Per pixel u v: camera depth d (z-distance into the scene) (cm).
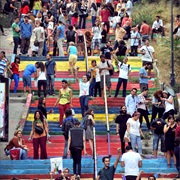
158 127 4772
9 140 5194
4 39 7300
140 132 4766
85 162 4703
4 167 4656
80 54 6569
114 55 6056
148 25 7156
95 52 6688
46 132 4775
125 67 5694
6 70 5769
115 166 4119
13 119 5466
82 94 5356
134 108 5166
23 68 6356
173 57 6097
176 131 4647
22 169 4656
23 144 4803
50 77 5778
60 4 7844
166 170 4678
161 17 7844
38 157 4775
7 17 7825
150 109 5616
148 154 4994
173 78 6019
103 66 5638
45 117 5009
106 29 7269
